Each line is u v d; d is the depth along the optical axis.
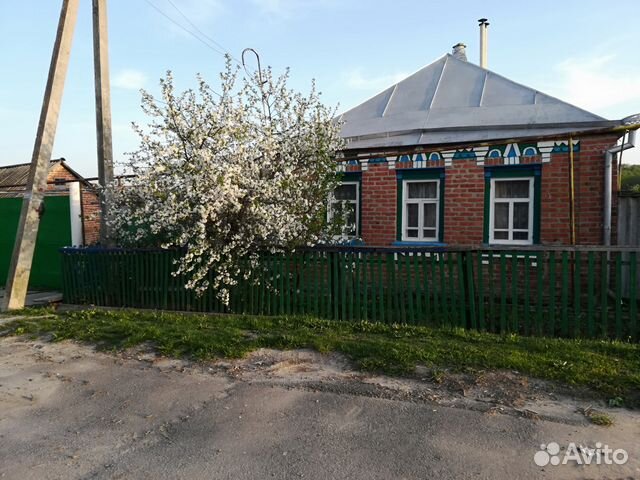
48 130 9.39
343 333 6.68
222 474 3.43
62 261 9.59
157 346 6.39
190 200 7.38
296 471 3.45
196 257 7.99
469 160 9.16
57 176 26.89
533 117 9.33
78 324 7.55
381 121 10.93
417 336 6.45
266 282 8.00
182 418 4.40
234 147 7.61
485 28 14.70
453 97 10.98
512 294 6.59
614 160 8.41
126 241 9.41
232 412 4.50
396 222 9.77
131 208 8.55
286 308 7.93
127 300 9.02
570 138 7.68
